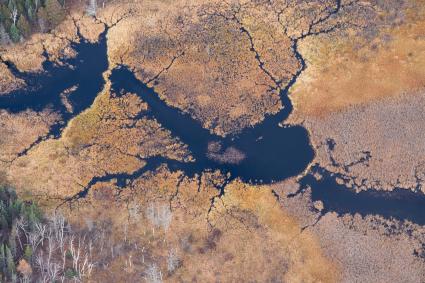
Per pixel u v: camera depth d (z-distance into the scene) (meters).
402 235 81.31
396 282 77.38
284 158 89.50
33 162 88.56
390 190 85.81
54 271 73.69
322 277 78.25
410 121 91.06
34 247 76.25
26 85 97.94
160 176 87.56
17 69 99.62
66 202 84.88
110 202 84.94
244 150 90.50
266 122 93.62
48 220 81.19
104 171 88.06
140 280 77.00
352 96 94.38
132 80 98.88
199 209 84.50
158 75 99.25
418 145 88.88
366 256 79.62
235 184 86.62
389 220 82.81
